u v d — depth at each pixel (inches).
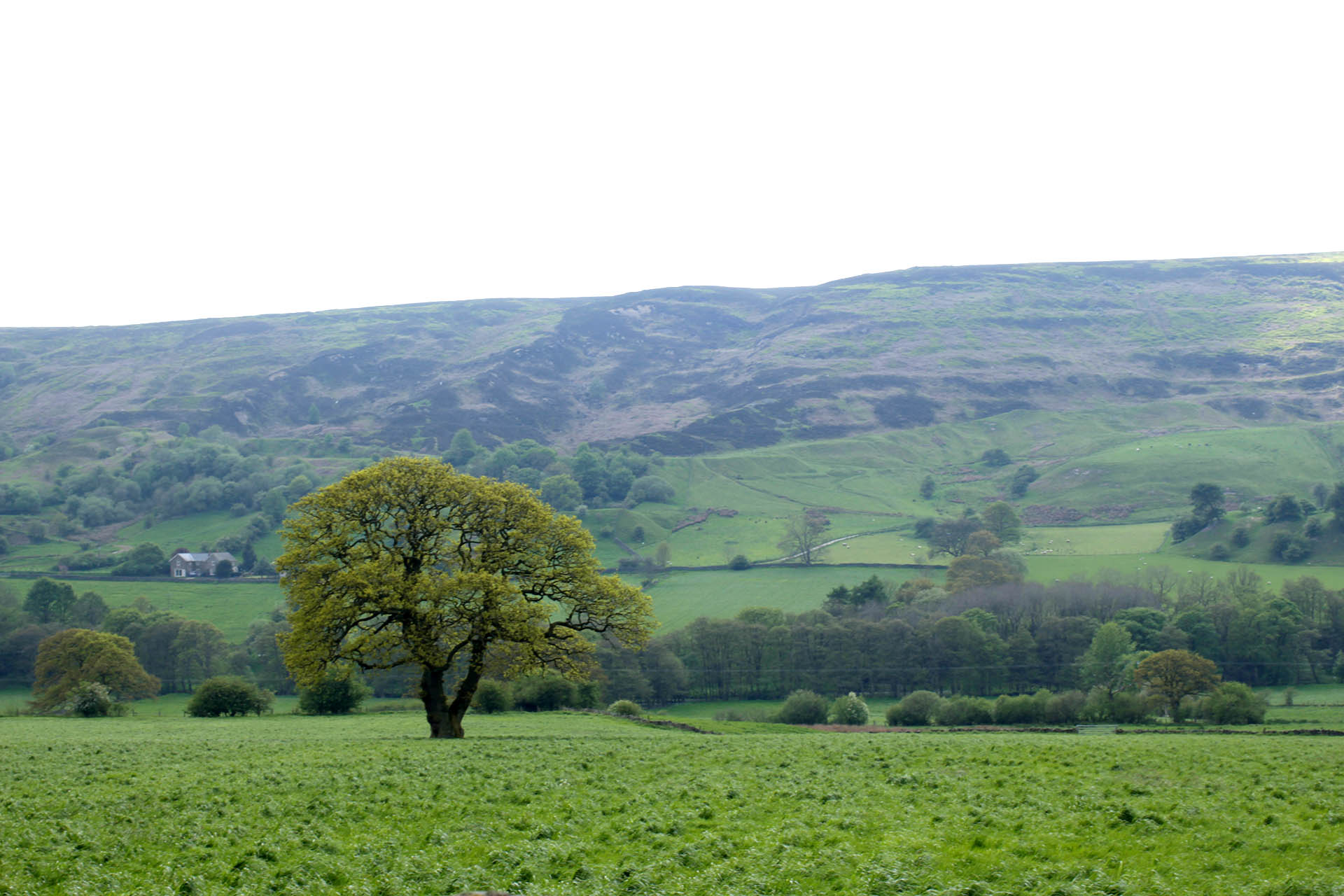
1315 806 896.3
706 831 850.1
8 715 3031.5
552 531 2004.2
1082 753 1382.9
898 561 7652.6
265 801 1007.0
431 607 1840.6
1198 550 7357.3
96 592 6510.8
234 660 5339.6
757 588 6806.1
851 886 676.1
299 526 1897.1
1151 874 687.7
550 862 768.3
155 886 693.3
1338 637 4840.1
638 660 4544.8
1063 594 5300.2
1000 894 650.8
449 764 1296.8
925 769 1226.0
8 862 741.3
